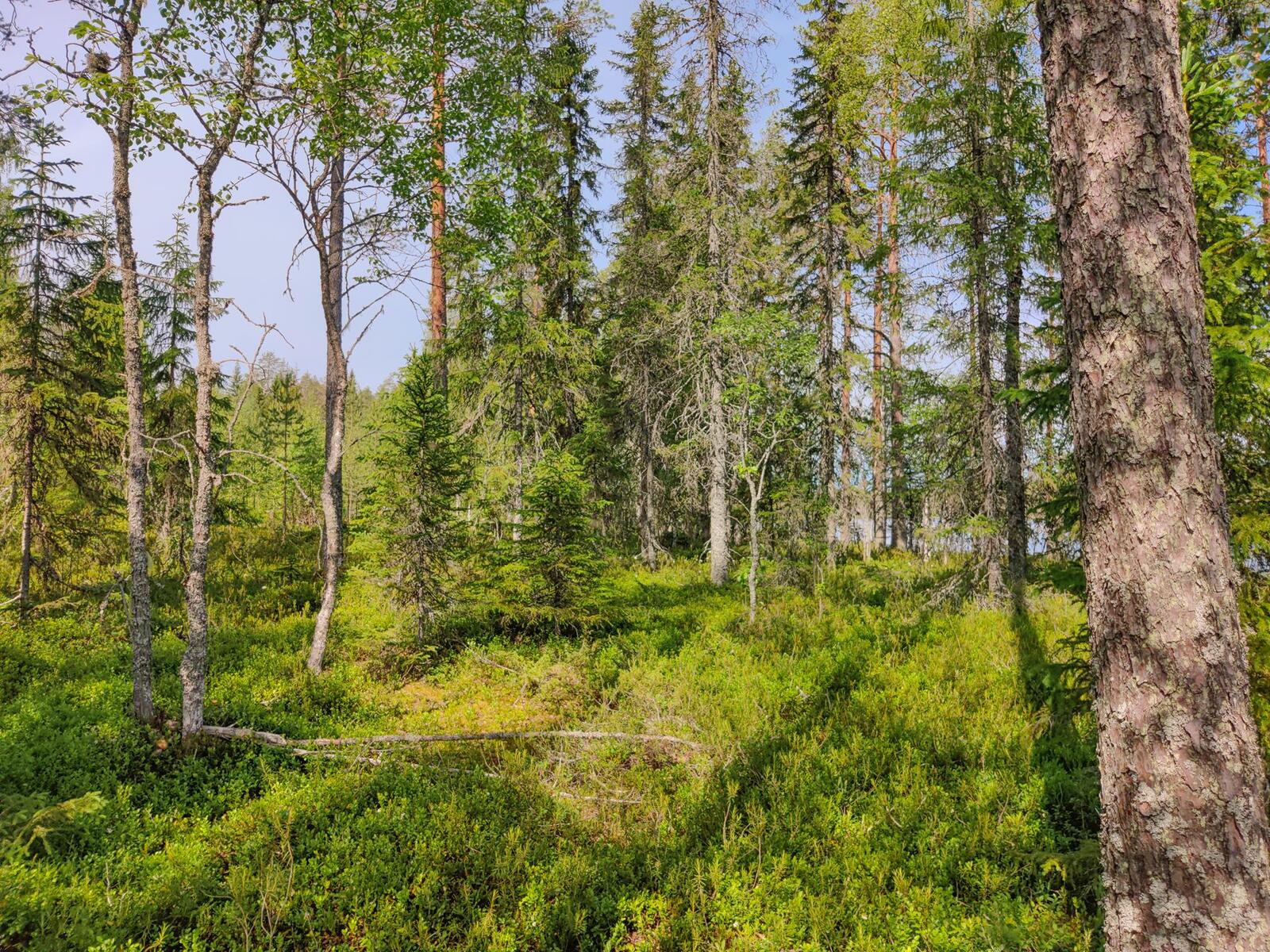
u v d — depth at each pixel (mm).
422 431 11766
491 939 4750
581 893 5270
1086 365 3307
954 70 11617
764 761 7266
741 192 18469
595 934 4965
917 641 11141
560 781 7328
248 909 4887
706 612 14477
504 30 12727
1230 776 2871
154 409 16828
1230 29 7109
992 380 12586
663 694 9422
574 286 19484
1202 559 2977
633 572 20438
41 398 13938
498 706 9852
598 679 10258
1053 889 4953
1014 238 11234
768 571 17359
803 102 18891
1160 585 3000
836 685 9523
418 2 10562
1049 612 11578
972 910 4816
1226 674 2930
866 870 5340
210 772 7293
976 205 11859
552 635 12258
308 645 11797
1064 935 4195
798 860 5414
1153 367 3086
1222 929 2785
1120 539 3125
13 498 14055
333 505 11141
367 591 12625
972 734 7492
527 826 6270
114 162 8070
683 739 8047
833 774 6828
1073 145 3367
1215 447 3104
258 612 14078
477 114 12219
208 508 8078
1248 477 5457
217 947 4598
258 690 9680
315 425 50344
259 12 8930
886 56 13258
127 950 4383
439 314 16766
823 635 11922
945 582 13742
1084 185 3311
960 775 6695
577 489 12828
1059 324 11461
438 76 11641
